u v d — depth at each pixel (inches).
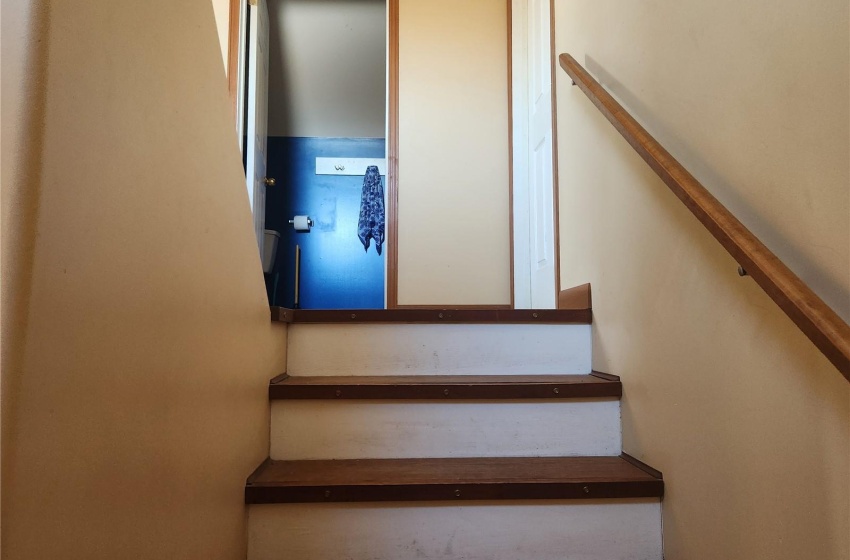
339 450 57.6
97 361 23.3
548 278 98.9
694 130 45.0
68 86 21.3
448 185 122.2
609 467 54.4
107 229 24.2
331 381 60.3
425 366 66.8
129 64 26.6
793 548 33.0
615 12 62.7
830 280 30.1
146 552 27.9
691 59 45.5
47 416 20.0
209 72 39.4
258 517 48.8
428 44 125.0
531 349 68.1
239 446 46.0
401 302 119.4
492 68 125.0
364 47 165.8
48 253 20.1
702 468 43.2
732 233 34.6
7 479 18.1
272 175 183.3
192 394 34.6
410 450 58.0
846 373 25.4
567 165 81.7
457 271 120.6
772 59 35.0
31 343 19.1
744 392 37.8
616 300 61.3
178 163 32.8
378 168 180.9
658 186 51.1
